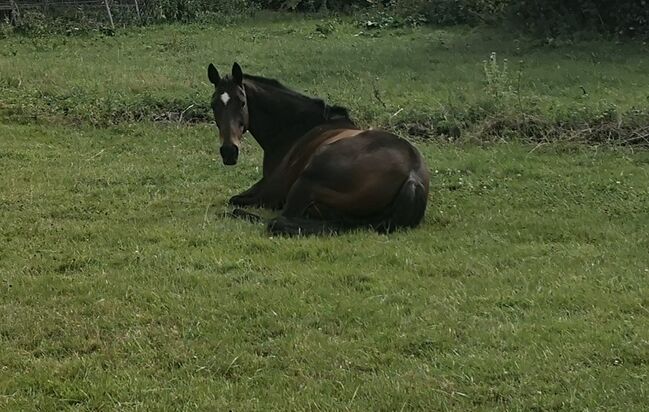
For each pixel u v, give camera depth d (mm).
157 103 14898
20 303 6809
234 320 6453
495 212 9711
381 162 8531
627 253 8070
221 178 11367
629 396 5242
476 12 23859
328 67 18469
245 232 8703
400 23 24234
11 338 6188
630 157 12258
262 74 17875
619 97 15164
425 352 5934
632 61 18484
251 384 5496
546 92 15727
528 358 5758
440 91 15977
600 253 8086
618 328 6223
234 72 9328
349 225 8672
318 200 8625
